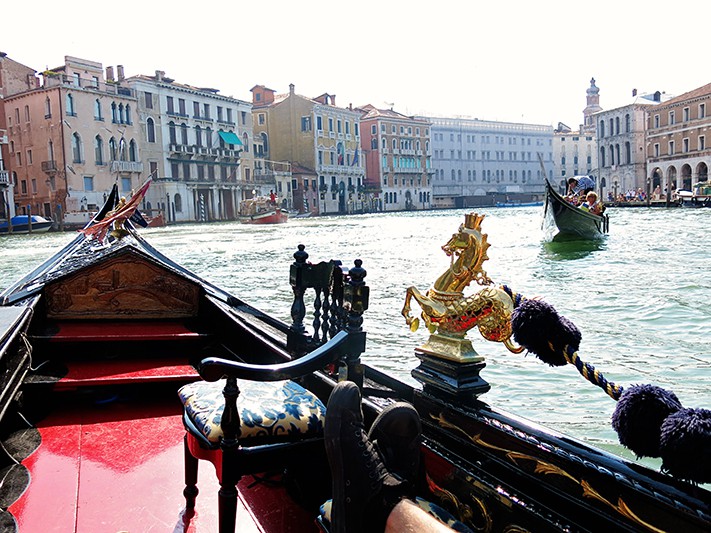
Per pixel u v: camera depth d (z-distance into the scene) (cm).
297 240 2548
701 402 409
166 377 352
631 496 131
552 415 392
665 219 3008
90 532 224
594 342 588
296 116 6800
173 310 443
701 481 121
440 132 8812
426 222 4119
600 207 1936
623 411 137
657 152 6644
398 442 144
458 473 179
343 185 7225
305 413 206
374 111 7900
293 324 276
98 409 339
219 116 5866
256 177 6253
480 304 188
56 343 379
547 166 10031
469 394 187
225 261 1681
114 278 431
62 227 4256
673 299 813
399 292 964
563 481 148
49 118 4494
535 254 1516
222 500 191
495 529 166
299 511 240
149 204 5128
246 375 185
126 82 5097
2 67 4784
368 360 552
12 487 254
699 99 5994
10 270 1770
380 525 129
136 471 270
